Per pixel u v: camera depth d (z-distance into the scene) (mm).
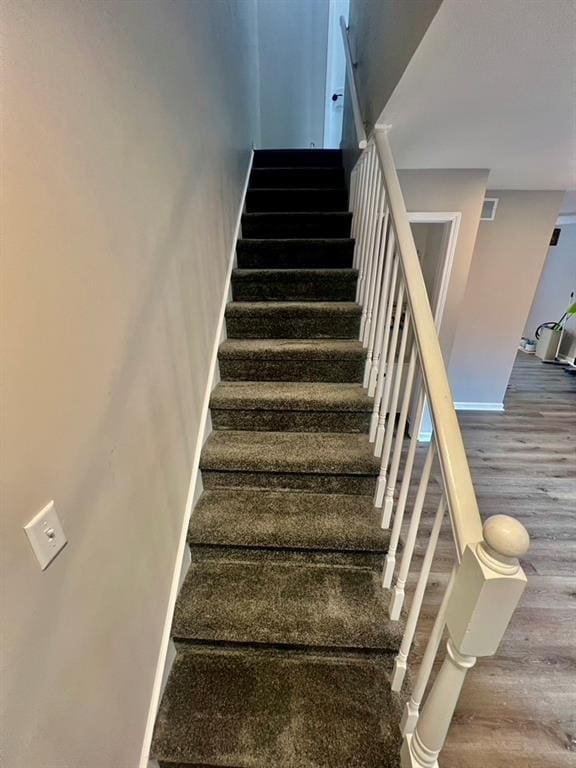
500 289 3648
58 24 621
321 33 3732
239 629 1241
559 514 2518
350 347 1952
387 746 1050
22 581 571
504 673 1508
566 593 1897
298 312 2074
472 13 949
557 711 1381
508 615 680
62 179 641
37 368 592
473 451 3330
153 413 1087
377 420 1677
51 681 647
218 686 1187
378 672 1230
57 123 624
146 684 1065
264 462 1600
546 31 1015
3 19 501
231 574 1430
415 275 1203
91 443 756
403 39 1255
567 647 1622
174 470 1292
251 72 3236
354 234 2480
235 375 1993
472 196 2627
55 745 664
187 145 1384
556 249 6188
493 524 662
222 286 2051
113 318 836
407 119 1636
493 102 1450
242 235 2666
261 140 4164
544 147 2006
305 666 1243
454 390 4160
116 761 896
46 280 607
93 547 773
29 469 580
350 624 1247
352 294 2277
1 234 513
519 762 1235
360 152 2162
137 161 950
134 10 927
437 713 826
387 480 1617
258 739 1070
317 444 1718
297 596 1345
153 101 1055
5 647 542
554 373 5531
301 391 1854
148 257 1030
